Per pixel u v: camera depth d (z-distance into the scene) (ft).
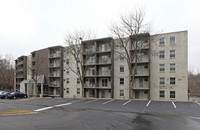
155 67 84.48
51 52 130.93
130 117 35.73
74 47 101.35
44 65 137.39
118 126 27.89
